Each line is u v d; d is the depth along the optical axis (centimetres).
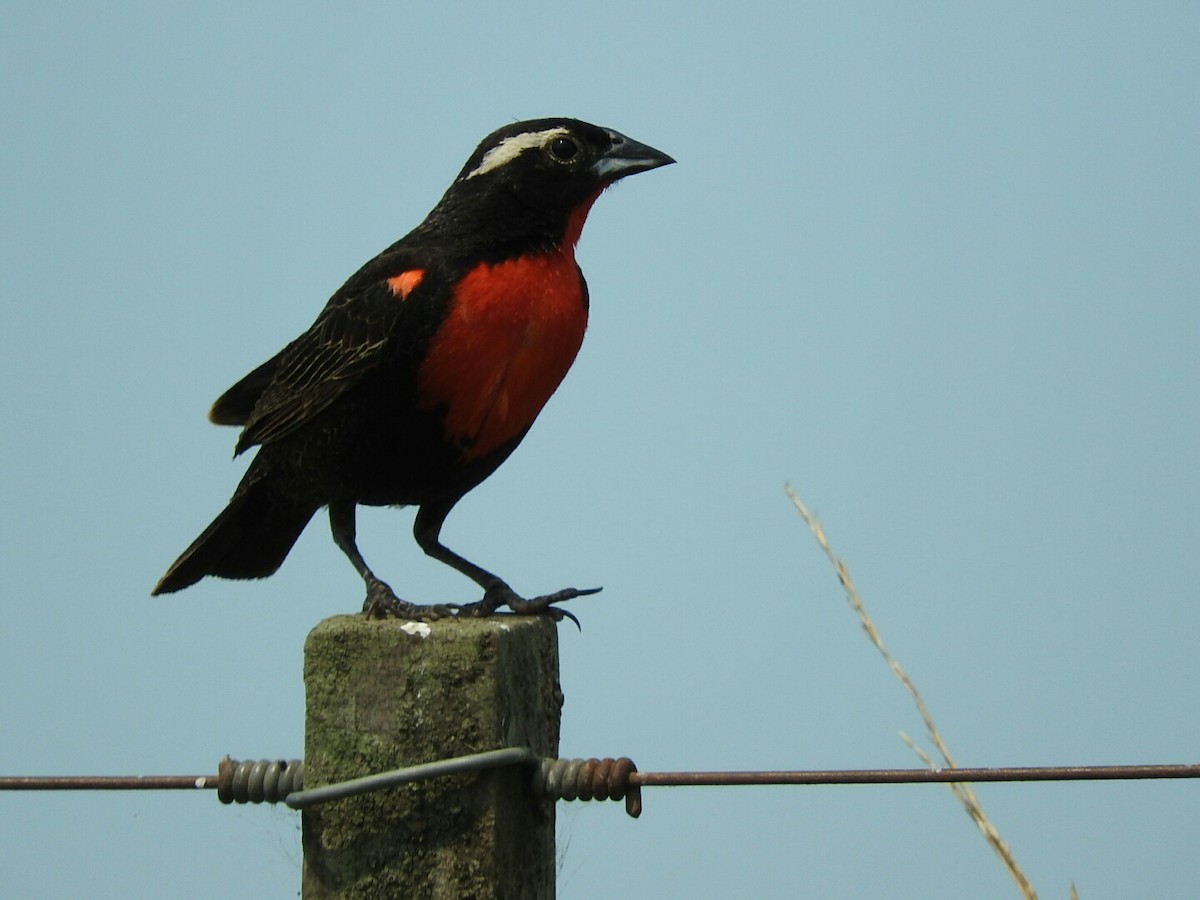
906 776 733
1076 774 727
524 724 730
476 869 696
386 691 709
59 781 793
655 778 732
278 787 764
